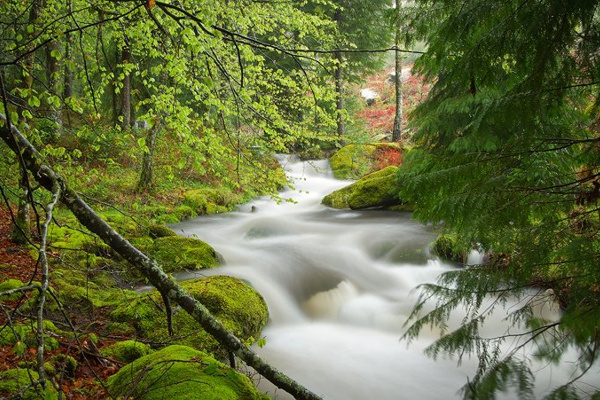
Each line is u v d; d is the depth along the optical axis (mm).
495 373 2738
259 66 6566
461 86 2688
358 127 23641
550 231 2764
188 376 3508
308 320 7637
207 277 6961
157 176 14352
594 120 3992
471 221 2988
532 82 2457
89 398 3662
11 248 7520
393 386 5516
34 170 2664
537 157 3035
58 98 3539
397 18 3434
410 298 8180
